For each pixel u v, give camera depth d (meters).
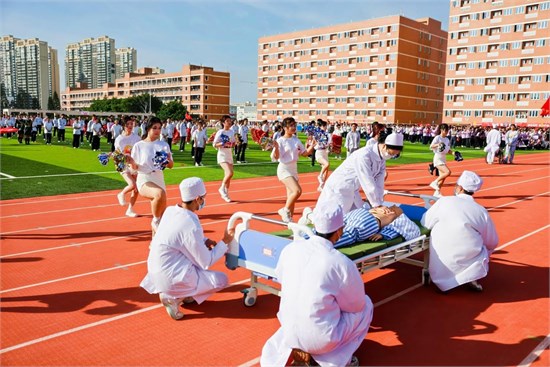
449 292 5.68
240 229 5.01
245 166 20.23
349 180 6.39
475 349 4.23
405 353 4.14
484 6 67.25
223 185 11.62
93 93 162.88
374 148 6.29
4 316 4.77
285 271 3.75
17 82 188.12
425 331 4.59
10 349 4.11
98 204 10.87
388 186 15.18
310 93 91.31
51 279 5.86
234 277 6.11
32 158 20.86
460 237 5.43
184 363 3.93
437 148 12.69
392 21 76.31
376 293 5.63
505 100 65.88
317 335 3.52
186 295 4.71
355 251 4.73
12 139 35.22
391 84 77.25
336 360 3.66
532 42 63.00
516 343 4.36
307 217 6.12
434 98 83.44
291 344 3.64
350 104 84.00
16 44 186.88
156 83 136.12
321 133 13.91
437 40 82.50
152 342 4.29
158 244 4.64
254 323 4.71
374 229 5.21
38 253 6.93
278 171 8.96
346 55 83.94
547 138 42.81
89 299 5.25
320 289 3.52
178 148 30.84
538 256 7.22
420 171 19.69
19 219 9.20
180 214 4.68
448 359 4.05
